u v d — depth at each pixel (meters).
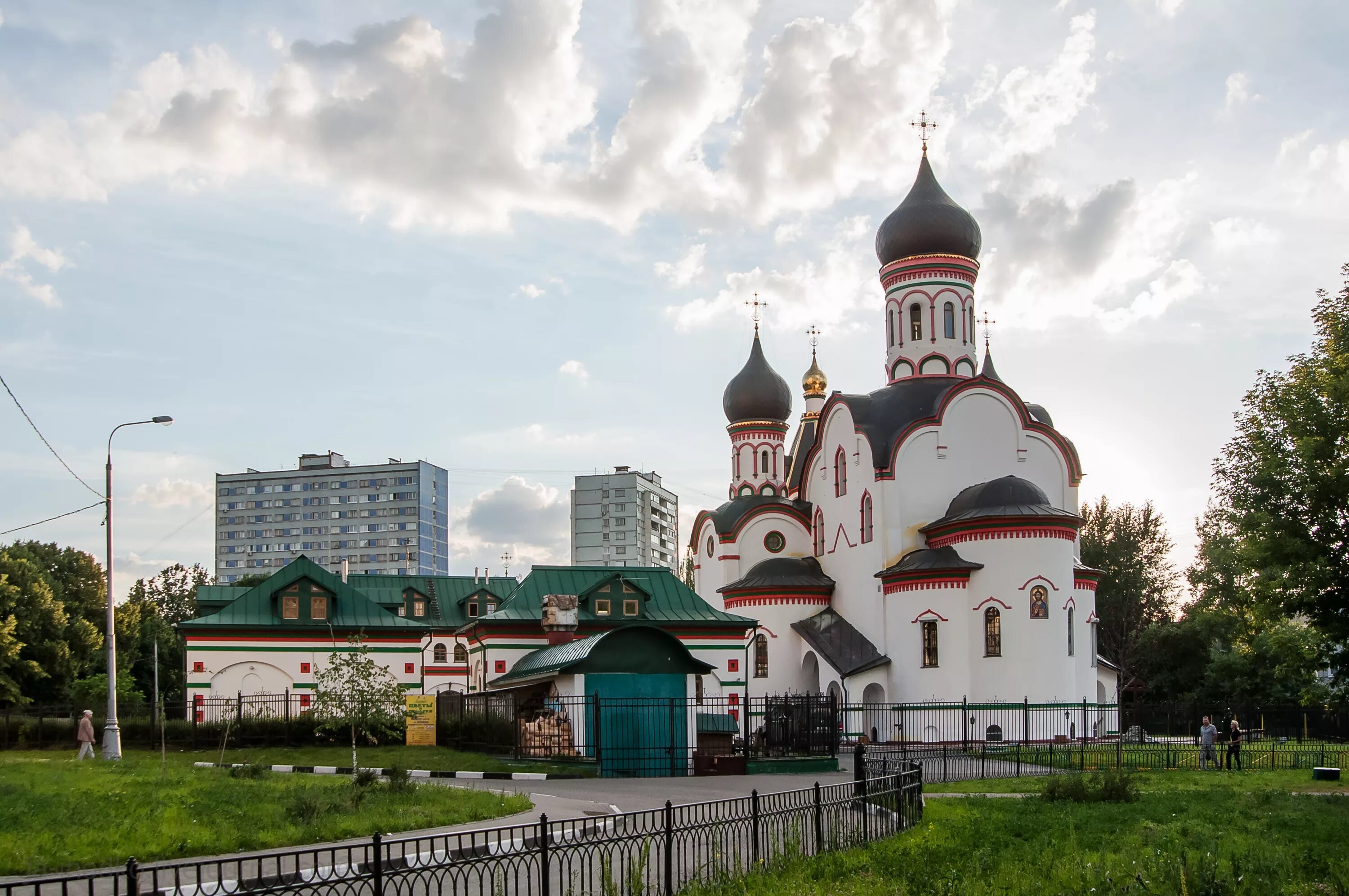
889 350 64.69
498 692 38.50
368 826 19.91
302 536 146.00
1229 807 25.69
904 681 54.53
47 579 68.62
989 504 54.06
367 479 144.88
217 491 149.38
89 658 68.62
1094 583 55.84
